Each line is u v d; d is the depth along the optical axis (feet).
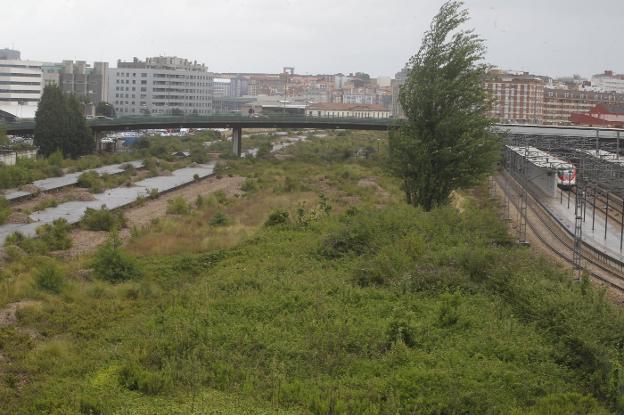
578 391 80.43
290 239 168.45
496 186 311.27
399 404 75.36
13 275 141.18
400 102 183.52
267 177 353.92
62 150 393.70
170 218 222.69
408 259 130.21
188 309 110.63
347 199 267.18
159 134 613.52
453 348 90.68
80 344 99.30
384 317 104.12
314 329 97.71
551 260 155.84
